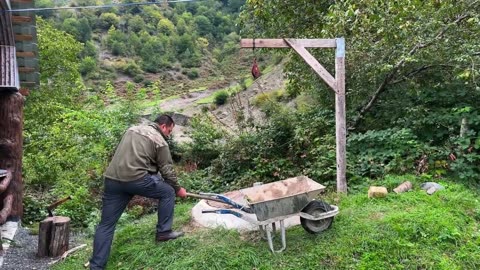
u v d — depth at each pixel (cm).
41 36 1775
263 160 835
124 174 391
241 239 420
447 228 412
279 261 379
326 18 762
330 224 421
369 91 808
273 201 386
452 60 688
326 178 665
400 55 710
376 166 629
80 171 922
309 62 555
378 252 384
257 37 964
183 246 410
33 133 1246
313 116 873
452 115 668
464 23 681
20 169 688
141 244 430
